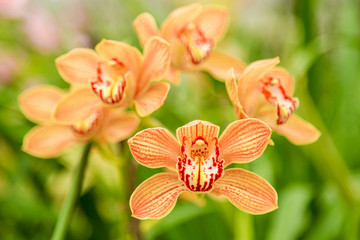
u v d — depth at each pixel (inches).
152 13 27.5
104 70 19.5
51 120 19.7
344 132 30.5
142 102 19.2
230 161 18.0
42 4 30.9
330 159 24.6
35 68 32.0
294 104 18.9
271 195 17.4
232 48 35.3
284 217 23.9
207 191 17.7
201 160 17.9
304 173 28.2
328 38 28.4
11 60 31.1
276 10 43.9
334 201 25.8
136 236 19.5
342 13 34.3
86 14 31.3
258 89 18.9
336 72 33.1
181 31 20.2
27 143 20.7
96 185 25.5
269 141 17.9
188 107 26.4
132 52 19.1
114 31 31.7
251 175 17.7
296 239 26.4
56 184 27.6
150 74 19.1
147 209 17.3
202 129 17.9
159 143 17.7
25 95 20.9
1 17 31.4
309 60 25.5
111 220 25.9
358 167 29.6
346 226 24.5
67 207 18.8
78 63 19.6
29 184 27.1
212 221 24.9
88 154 19.5
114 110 20.1
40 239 26.4
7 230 26.6
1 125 26.0
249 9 47.0
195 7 19.9
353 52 31.3
